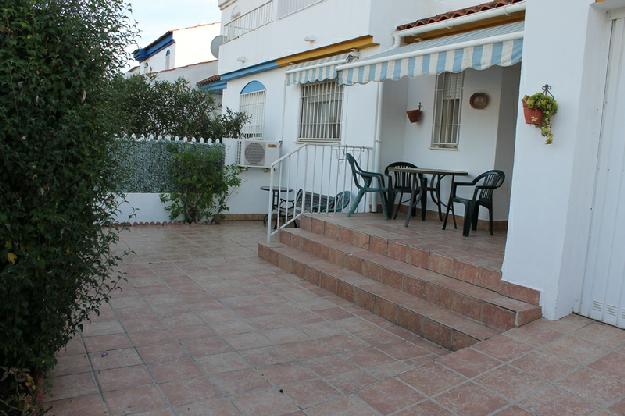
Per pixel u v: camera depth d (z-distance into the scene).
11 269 3.07
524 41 4.86
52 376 4.07
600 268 4.60
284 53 12.03
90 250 3.72
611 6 4.38
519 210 4.90
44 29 3.23
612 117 4.52
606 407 3.35
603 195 4.57
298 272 7.28
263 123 13.34
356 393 3.74
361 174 8.51
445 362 4.06
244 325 5.40
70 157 3.38
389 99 9.32
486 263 5.49
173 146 11.20
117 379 4.09
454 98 8.61
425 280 5.62
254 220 12.10
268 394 3.95
